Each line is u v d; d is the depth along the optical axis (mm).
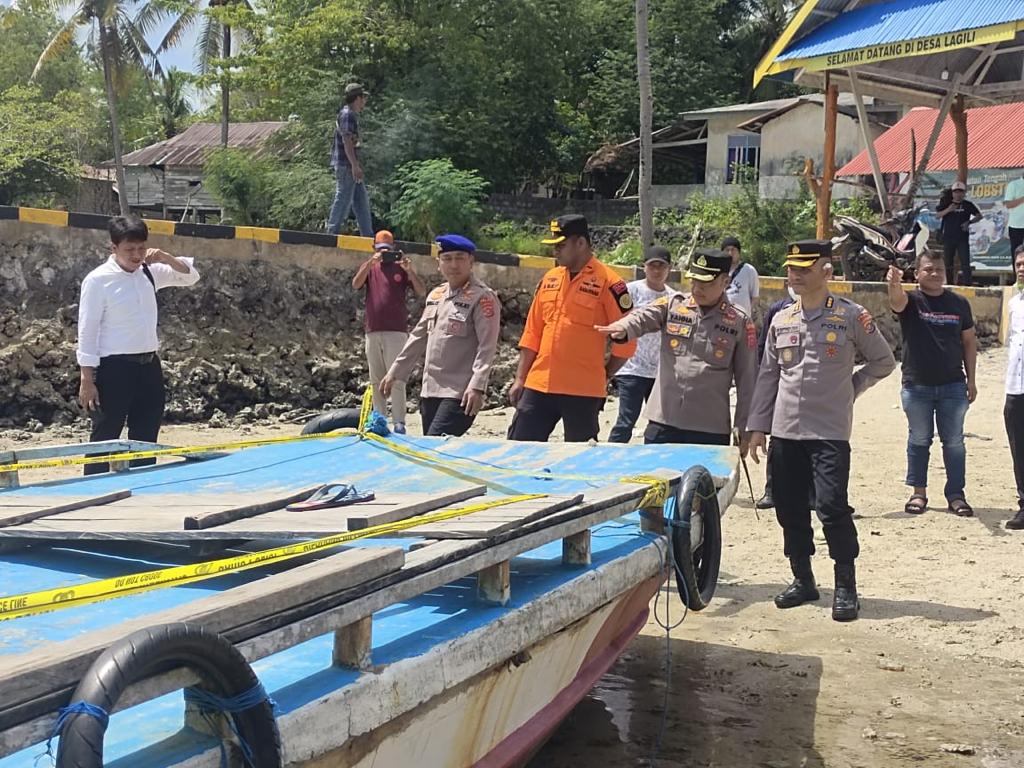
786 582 6879
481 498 4109
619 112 38125
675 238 23406
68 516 3869
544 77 33562
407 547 3072
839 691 5145
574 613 3566
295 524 3568
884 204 18703
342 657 2652
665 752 4449
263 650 2303
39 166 30266
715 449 5363
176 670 2055
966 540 7684
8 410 11844
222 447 5152
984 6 14344
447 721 3008
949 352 8242
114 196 36750
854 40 15648
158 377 6953
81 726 1826
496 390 13914
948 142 22266
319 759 2463
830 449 6094
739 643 5816
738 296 9898
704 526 4680
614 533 4457
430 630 3020
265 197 25469
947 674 5363
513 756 3479
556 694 3898
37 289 12305
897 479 9594
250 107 46531
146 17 33000
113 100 31703
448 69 28797
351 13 28031
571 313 6773
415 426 12602
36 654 1977
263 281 13375
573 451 5496
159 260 6988
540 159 35031
